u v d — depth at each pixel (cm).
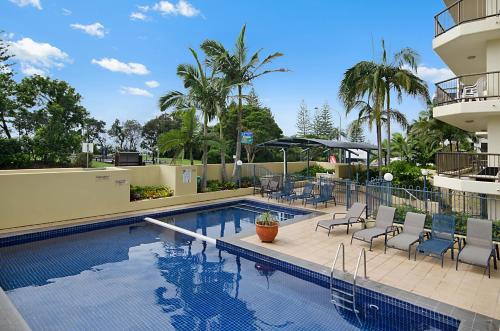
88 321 602
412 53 2034
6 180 1107
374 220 1141
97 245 1054
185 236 1162
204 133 1845
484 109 1057
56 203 1220
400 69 2072
